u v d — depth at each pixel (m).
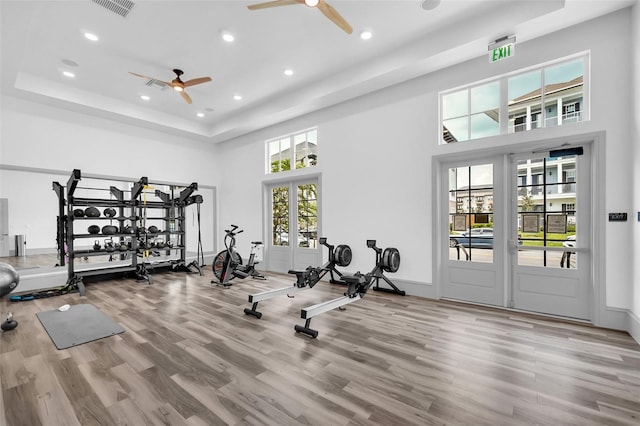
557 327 3.09
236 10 3.27
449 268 4.20
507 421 1.67
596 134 3.07
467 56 3.75
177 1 3.12
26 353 2.52
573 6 2.88
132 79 4.83
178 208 6.79
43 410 1.78
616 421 1.67
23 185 8.80
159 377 2.15
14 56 3.69
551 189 3.49
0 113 4.71
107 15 3.32
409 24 3.53
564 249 3.39
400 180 4.50
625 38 2.93
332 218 5.36
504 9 3.22
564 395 1.92
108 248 5.62
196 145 7.40
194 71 4.59
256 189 6.88
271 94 5.45
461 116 4.08
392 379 2.12
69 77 4.74
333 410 1.78
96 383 2.07
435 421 1.68
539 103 3.52
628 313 2.89
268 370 2.25
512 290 3.74
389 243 4.62
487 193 3.90
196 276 6.01
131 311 3.69
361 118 4.94
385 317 3.44
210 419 1.70
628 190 2.92
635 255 2.80
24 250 8.56
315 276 4.01
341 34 3.71
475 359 2.41
